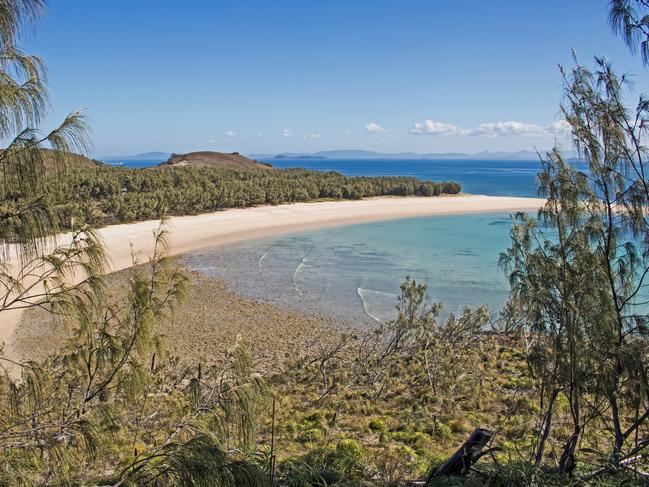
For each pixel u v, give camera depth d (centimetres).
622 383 502
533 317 539
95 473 519
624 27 493
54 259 363
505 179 14900
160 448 305
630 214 530
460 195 8306
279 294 2555
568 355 524
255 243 4147
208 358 1634
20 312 1988
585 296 514
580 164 553
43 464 345
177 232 4409
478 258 3569
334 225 5309
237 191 5972
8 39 332
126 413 693
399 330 1595
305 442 941
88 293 377
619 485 540
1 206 334
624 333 529
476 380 1284
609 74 531
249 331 1973
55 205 352
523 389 1251
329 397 1258
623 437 548
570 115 546
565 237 554
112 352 460
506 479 603
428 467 791
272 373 1466
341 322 2134
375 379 1407
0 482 311
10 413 344
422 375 1385
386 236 4619
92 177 4594
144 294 488
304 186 6988
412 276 2997
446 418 1111
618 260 546
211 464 284
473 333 1680
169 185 5541
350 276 2991
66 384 478
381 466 749
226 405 336
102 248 388
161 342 529
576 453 664
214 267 3175
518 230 563
